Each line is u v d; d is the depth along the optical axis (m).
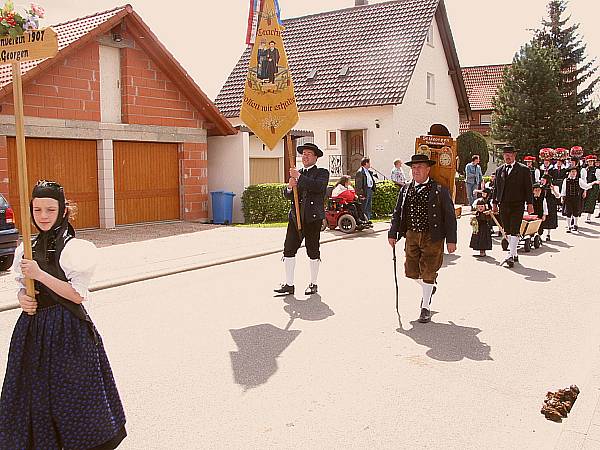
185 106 17.98
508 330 7.10
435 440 4.38
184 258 11.78
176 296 8.84
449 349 6.40
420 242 7.49
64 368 3.46
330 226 15.98
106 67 15.98
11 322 7.45
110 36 15.86
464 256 12.47
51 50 3.65
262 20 8.97
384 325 7.30
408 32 27.48
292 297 8.75
